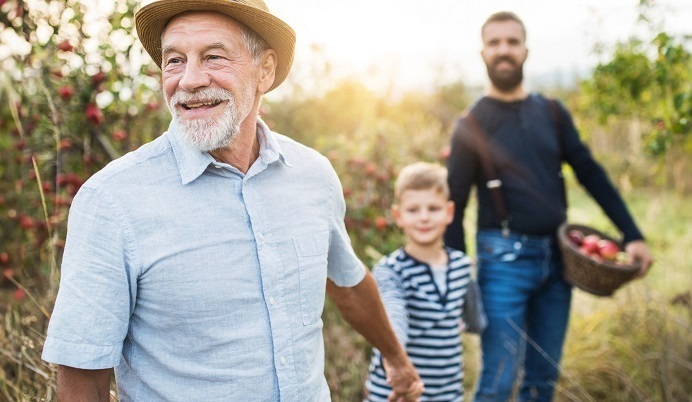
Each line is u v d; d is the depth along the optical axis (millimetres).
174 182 1285
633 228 2943
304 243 1439
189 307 1267
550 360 2895
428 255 2541
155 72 2705
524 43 2801
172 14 1349
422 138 4629
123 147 2807
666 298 3746
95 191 1216
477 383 2887
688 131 3201
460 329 2562
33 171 2748
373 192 3938
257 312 1327
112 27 2518
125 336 1279
